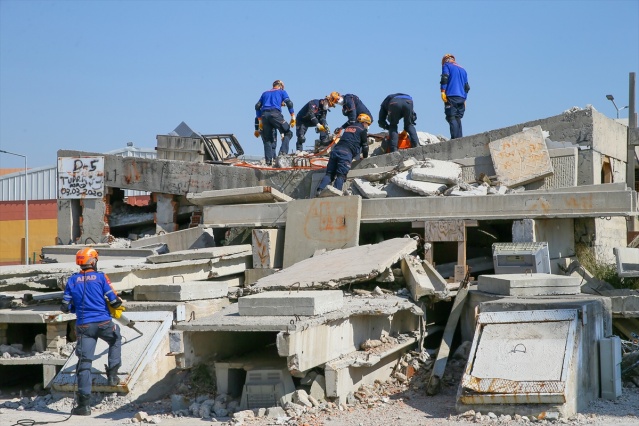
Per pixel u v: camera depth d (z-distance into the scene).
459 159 15.23
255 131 18.75
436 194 13.70
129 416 9.00
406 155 15.95
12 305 11.27
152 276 11.93
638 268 12.16
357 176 15.46
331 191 14.28
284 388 8.87
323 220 13.72
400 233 14.38
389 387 9.73
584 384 8.39
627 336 10.88
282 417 8.34
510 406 7.93
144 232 18.56
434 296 11.05
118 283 11.25
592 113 14.30
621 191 12.03
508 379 8.00
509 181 14.23
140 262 12.85
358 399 9.12
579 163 14.32
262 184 16.66
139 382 9.73
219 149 19.17
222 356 9.76
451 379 9.69
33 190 44.62
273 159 18.17
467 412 8.03
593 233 13.66
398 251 11.77
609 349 8.85
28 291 12.07
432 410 8.51
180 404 9.14
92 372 9.76
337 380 8.84
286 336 8.21
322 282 11.01
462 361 10.18
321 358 8.84
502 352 8.30
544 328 8.39
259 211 14.52
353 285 11.64
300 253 13.75
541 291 10.04
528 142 14.34
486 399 7.98
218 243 15.48
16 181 44.88
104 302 9.44
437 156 15.66
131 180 17.92
